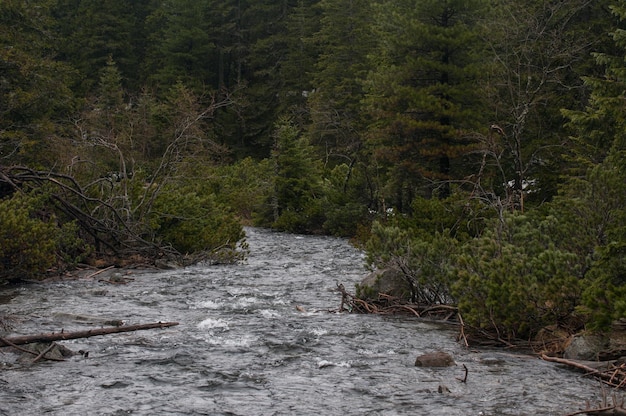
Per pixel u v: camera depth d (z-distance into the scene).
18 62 30.66
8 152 28.62
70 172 20.23
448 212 19.11
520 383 7.99
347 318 12.12
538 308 10.12
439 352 9.03
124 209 19.73
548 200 24.19
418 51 30.20
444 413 6.93
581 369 8.53
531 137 26.22
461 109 28.95
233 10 75.44
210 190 39.25
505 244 11.52
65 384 7.83
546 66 24.73
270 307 13.25
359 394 7.58
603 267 9.50
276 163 39.78
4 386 7.72
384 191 31.41
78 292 14.70
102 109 44.44
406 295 13.16
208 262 21.08
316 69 64.94
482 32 28.30
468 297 10.56
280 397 7.46
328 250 26.59
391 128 29.22
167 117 45.62
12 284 15.70
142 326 10.77
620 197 11.83
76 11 74.12
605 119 15.77
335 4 56.59
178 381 8.01
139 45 77.06
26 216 15.66
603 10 27.23
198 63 69.81
